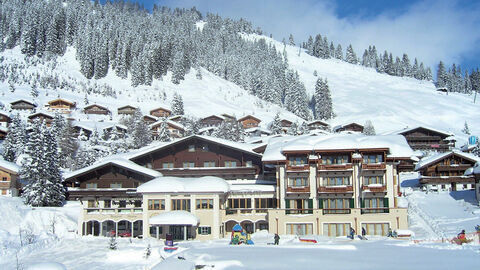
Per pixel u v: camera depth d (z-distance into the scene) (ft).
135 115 452.35
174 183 181.16
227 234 188.85
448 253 107.96
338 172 180.75
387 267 91.91
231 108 624.59
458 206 197.36
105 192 191.93
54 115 410.93
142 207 184.14
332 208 177.58
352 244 130.93
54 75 632.38
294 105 652.07
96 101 575.79
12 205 199.52
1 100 495.00
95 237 177.78
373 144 177.37
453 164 246.47
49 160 220.02
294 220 177.58
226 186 182.91
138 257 130.00
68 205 224.94
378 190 173.06
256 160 211.20
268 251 116.16
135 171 195.52
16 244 150.20
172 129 428.15
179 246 137.69
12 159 297.33
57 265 96.73
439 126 561.02
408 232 158.20
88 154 289.74
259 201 190.08
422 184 253.44
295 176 183.62
